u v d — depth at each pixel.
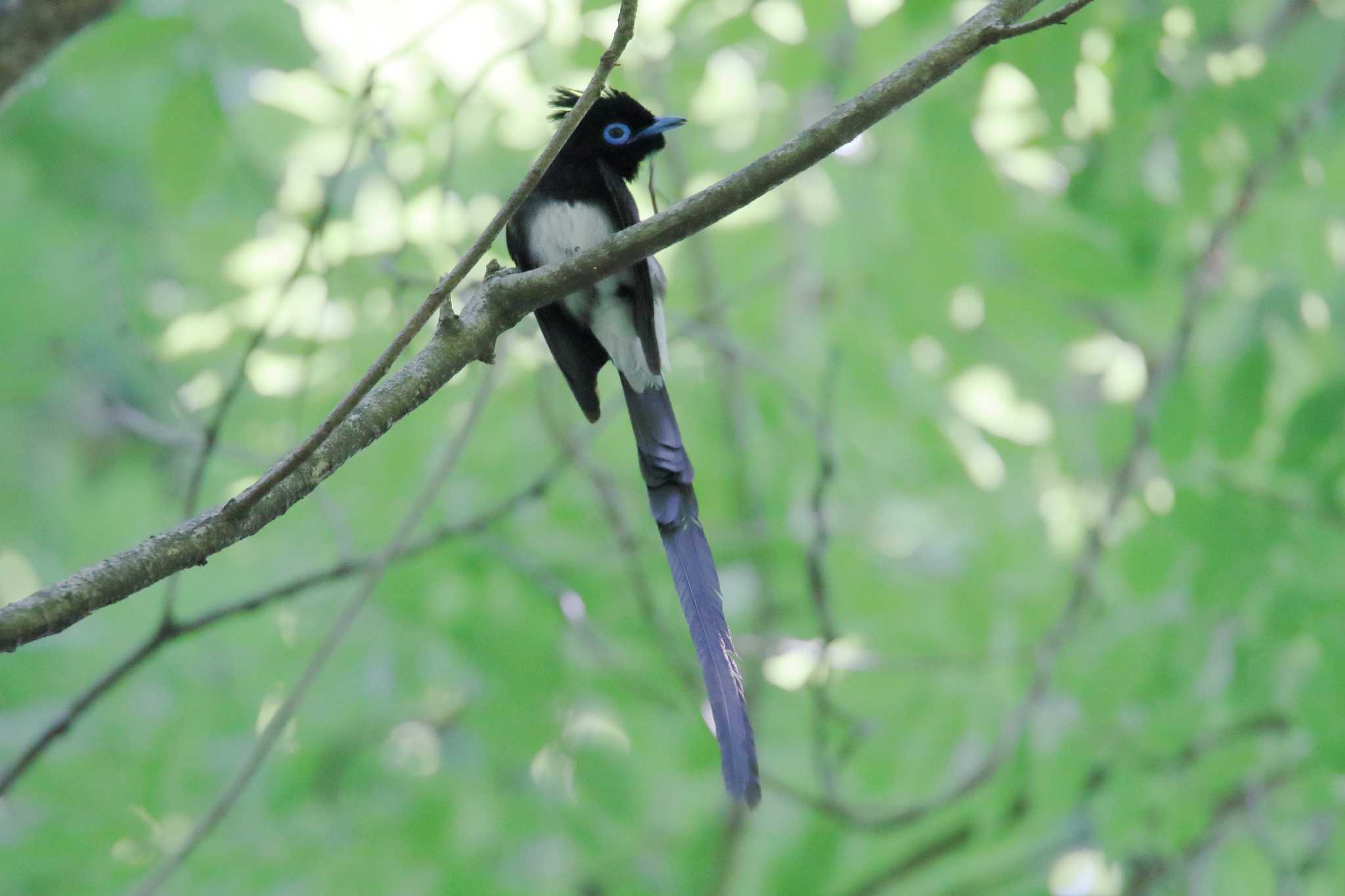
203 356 11.16
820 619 10.03
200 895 10.27
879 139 11.29
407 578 10.91
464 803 10.94
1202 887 11.19
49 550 14.29
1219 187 10.96
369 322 10.92
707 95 11.84
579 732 11.19
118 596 4.47
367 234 11.01
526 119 10.99
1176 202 11.09
